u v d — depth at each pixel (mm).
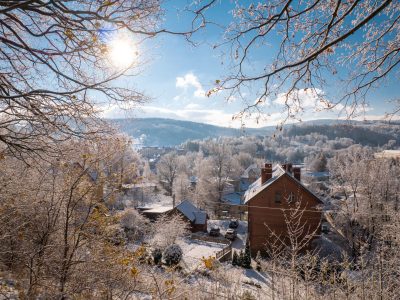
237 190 75312
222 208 53906
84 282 5773
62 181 6629
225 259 26000
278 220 26234
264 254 26266
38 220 6516
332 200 29156
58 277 5809
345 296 7484
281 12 3453
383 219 23828
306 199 25906
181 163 78500
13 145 4184
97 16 3625
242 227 42000
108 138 5230
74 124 4531
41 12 3525
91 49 4234
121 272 5957
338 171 29422
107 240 6852
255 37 3834
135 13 3906
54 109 4242
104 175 6574
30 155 4578
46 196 6711
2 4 3035
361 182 26812
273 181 26203
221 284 7977
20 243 6332
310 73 4016
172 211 36625
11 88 4133
